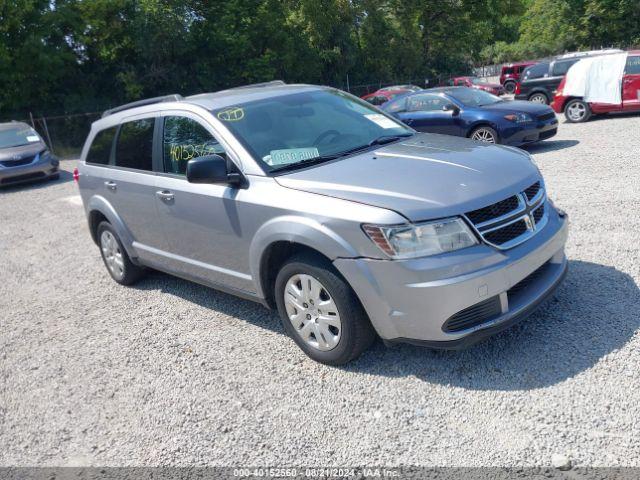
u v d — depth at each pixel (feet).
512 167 12.72
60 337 16.69
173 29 84.58
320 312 12.55
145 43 85.10
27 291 21.43
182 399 12.48
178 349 14.80
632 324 12.77
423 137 15.51
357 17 122.52
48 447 11.53
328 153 14.16
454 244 10.97
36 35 78.23
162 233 16.53
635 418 9.89
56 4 81.35
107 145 18.89
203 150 14.76
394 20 130.62
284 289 13.15
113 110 19.76
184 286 19.29
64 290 20.88
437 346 11.21
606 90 46.26
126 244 18.48
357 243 11.28
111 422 12.05
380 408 11.18
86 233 29.30
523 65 109.40
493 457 9.48
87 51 88.02
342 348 12.28
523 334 13.02
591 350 12.01
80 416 12.46
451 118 37.91
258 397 12.13
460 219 11.05
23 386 14.15
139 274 19.80
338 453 10.11
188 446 10.88
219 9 94.07
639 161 29.19
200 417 11.73
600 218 20.52
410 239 10.89
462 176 12.00
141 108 17.72
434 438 10.14
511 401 10.80
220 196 13.91
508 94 107.55
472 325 11.21
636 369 11.18
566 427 9.91
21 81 79.97
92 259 24.35
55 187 47.01
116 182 17.87
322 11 110.22
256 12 98.12
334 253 11.57
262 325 15.47
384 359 12.81
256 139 14.14
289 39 101.50
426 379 11.87
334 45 113.60
